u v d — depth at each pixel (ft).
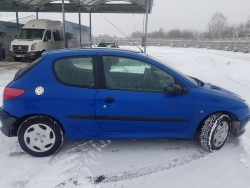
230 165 9.82
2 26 55.11
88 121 9.87
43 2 59.62
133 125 10.07
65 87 9.68
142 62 10.37
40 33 50.67
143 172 9.27
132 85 10.09
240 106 11.03
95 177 8.87
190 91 10.27
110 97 9.69
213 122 10.50
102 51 10.21
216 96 10.57
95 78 9.83
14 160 9.86
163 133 10.48
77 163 9.73
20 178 8.68
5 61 50.67
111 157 10.28
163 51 114.11
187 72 38.88
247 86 27.07
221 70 43.09
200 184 8.59
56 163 9.69
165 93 10.07
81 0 55.93
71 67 9.87
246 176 9.11
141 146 11.34
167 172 9.30
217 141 10.87
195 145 11.55
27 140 9.90
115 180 8.74
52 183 8.45
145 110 9.89
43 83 9.66
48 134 9.92
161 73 10.32
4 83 25.82
